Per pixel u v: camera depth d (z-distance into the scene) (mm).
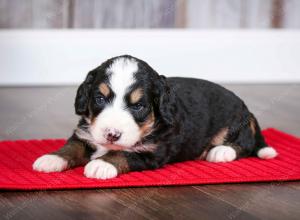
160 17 2051
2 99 1747
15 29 1969
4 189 1038
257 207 1016
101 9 2008
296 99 1800
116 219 966
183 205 1014
